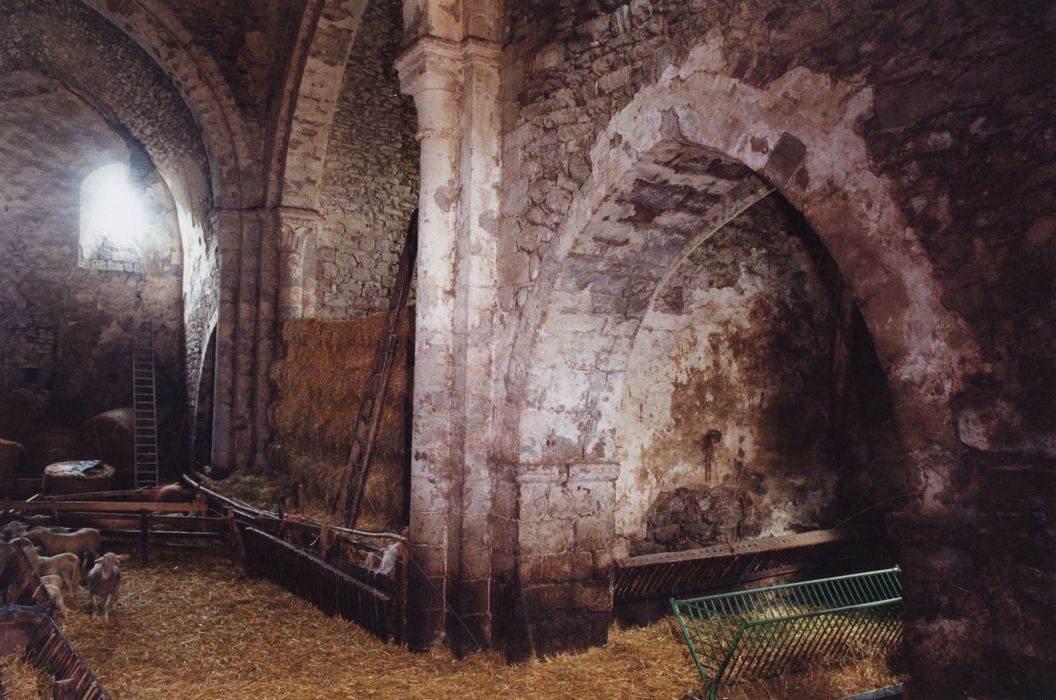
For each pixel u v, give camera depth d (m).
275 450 9.91
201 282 12.23
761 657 4.91
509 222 5.55
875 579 6.20
